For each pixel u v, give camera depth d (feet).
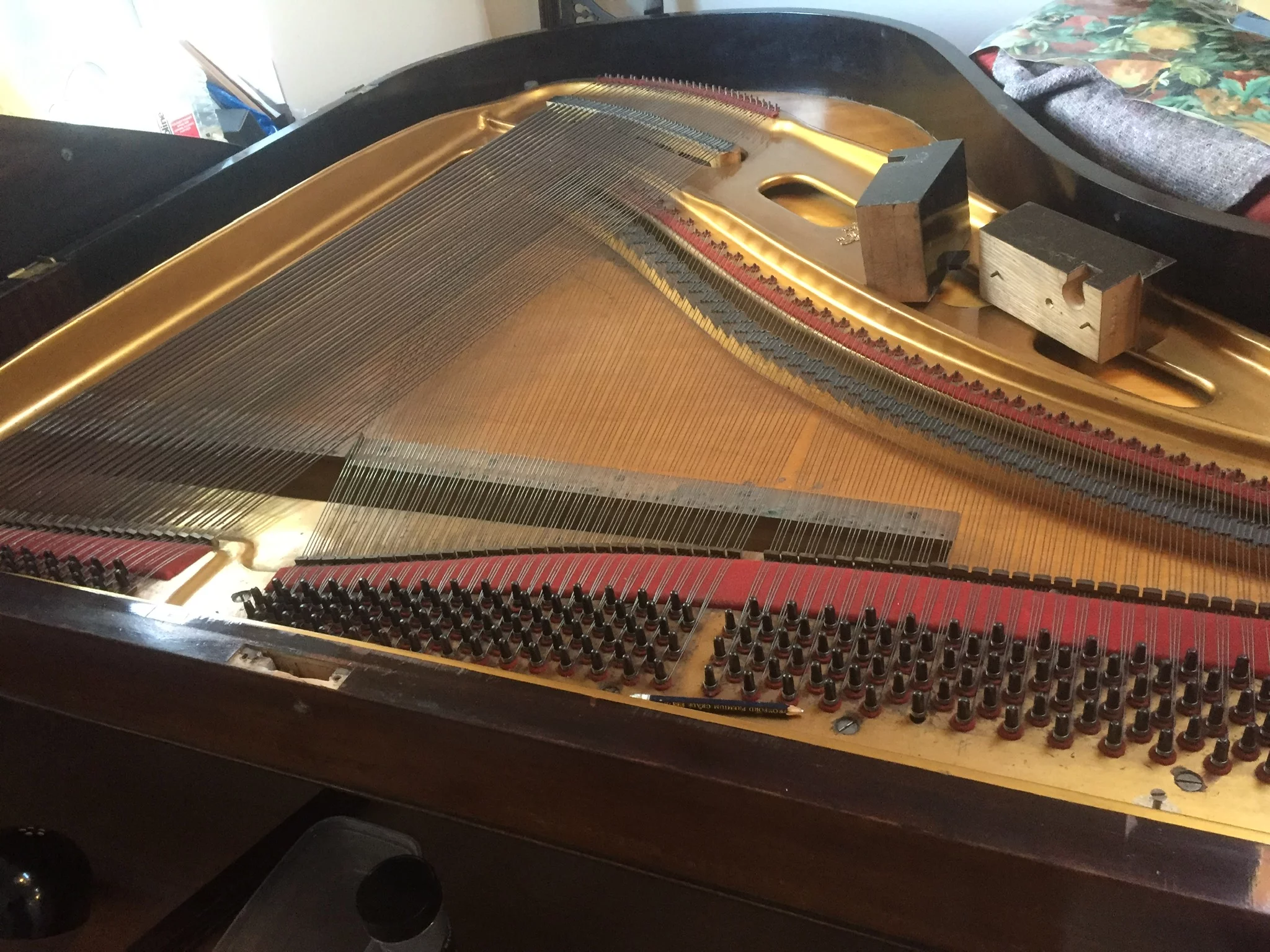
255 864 6.58
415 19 11.60
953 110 8.41
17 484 6.33
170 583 5.68
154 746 6.00
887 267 6.92
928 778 3.66
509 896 5.79
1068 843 3.38
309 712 4.55
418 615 5.08
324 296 7.69
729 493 5.92
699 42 9.94
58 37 10.50
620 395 6.78
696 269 7.81
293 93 11.62
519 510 6.07
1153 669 4.31
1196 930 3.26
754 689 4.36
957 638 4.42
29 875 6.76
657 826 4.11
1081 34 8.55
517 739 4.02
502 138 9.14
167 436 6.61
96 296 7.66
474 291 7.72
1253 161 6.83
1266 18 7.65
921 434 6.12
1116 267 6.12
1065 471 5.70
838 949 4.86
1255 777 3.84
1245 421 5.89
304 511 6.16
